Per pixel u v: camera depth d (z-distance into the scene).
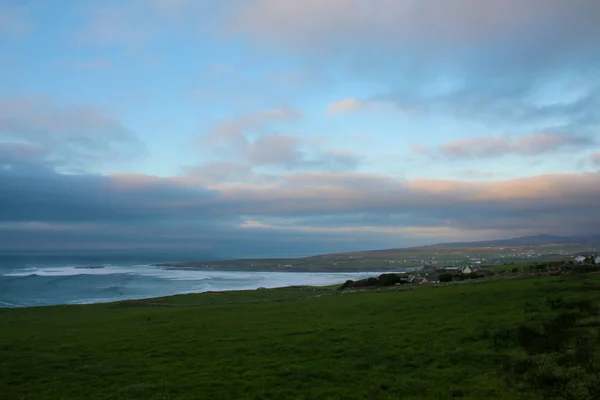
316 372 20.11
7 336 33.81
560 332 22.23
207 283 173.38
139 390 18.56
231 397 17.70
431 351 22.34
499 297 35.16
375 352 22.88
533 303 30.98
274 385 18.88
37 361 23.80
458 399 16.38
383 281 76.25
